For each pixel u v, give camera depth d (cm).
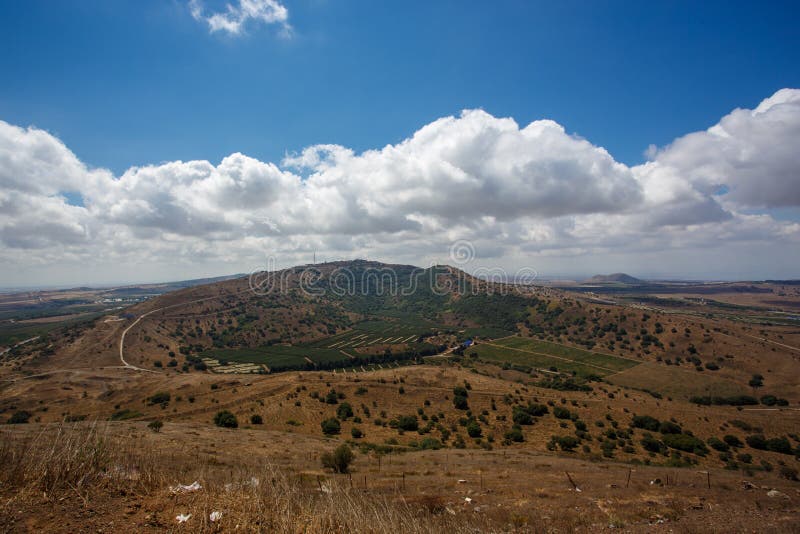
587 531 1234
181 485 741
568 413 7238
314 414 7288
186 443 3078
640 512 1423
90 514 563
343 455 2473
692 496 1697
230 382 9362
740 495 1730
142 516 588
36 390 9319
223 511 637
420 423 7088
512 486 1970
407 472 2488
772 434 6406
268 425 6538
